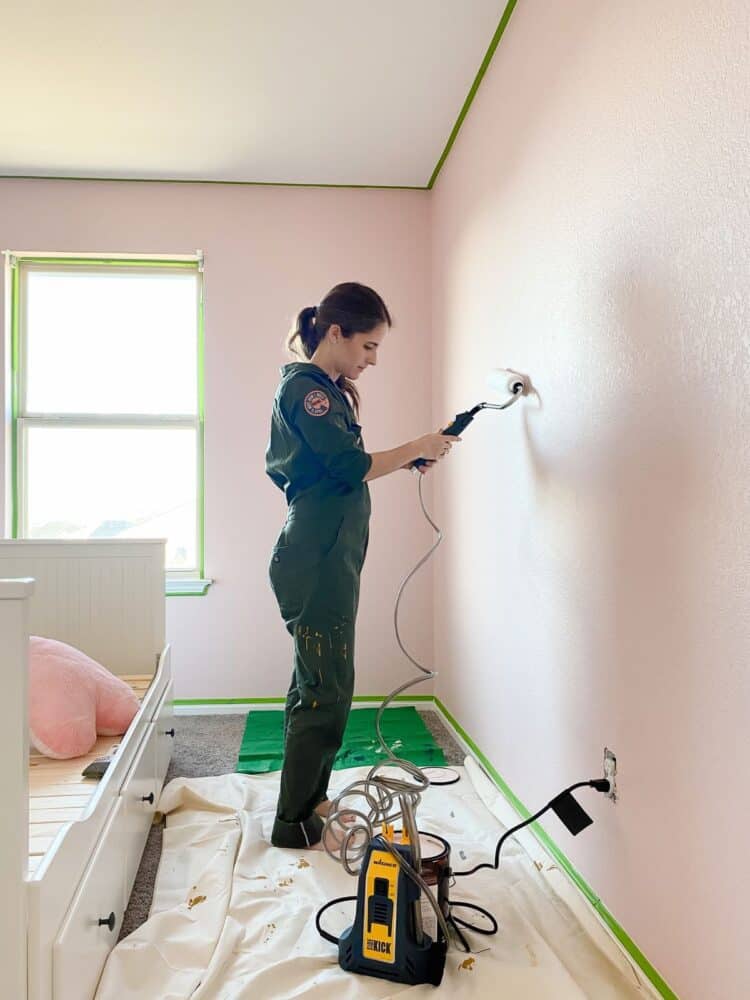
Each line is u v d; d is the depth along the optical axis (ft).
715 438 3.70
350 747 9.20
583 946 4.85
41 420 11.15
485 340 8.07
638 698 4.53
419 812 7.02
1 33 7.48
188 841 6.47
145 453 11.39
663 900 4.25
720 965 3.69
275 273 11.11
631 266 4.59
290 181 11.02
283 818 6.27
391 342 11.27
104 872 4.59
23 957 3.35
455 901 5.31
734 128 3.51
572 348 5.54
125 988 4.38
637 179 4.50
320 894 5.48
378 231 11.25
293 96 8.70
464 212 9.10
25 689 3.35
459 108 8.97
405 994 4.29
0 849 3.33
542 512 6.23
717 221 3.66
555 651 5.93
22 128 9.41
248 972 4.60
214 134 9.60
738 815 3.54
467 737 9.02
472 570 8.73
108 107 8.91
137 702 6.54
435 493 11.08
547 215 6.08
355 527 6.17
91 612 8.05
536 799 6.41
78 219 10.85
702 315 3.80
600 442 5.05
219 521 11.03
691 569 3.93
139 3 7.03
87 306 11.30
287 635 11.09
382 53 7.85
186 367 11.41
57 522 11.28
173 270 11.33
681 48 3.98
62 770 5.48
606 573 4.97
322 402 5.91
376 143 9.85
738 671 3.52
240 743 9.43
